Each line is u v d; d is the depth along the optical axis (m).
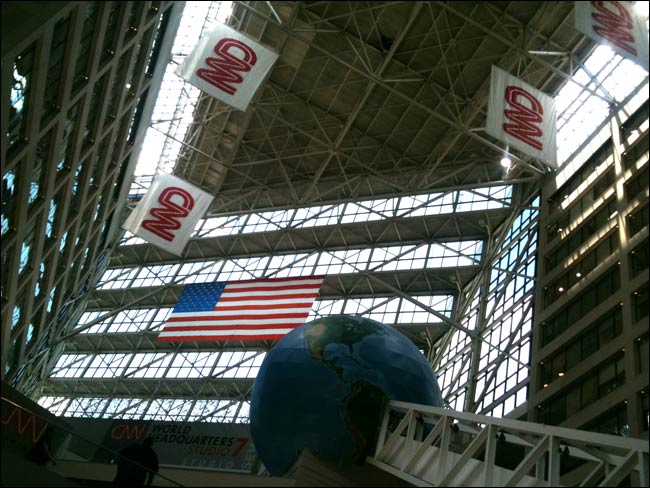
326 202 46.62
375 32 38.59
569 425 27.56
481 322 39.81
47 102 22.39
